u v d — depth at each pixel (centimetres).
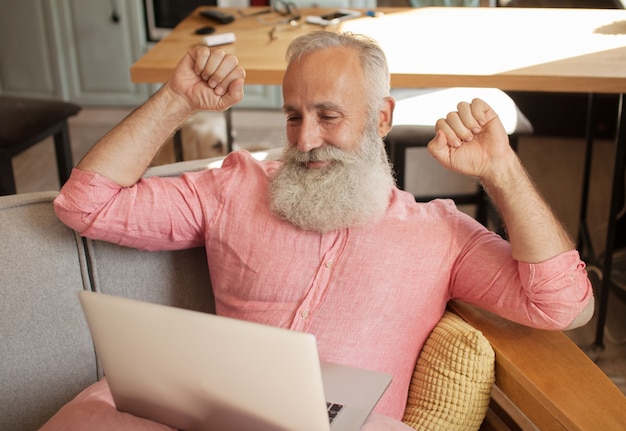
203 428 119
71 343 149
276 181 142
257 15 281
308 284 140
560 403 119
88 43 418
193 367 110
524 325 140
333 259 140
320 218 137
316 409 105
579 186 341
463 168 134
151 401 120
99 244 150
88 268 151
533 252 129
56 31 416
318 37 139
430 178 363
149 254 154
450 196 287
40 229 145
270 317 141
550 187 340
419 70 209
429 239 141
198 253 158
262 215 143
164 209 144
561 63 212
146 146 143
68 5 410
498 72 205
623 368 229
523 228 130
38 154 395
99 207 140
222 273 146
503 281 136
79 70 426
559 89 203
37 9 411
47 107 274
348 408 121
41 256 145
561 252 130
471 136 132
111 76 426
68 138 288
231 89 142
